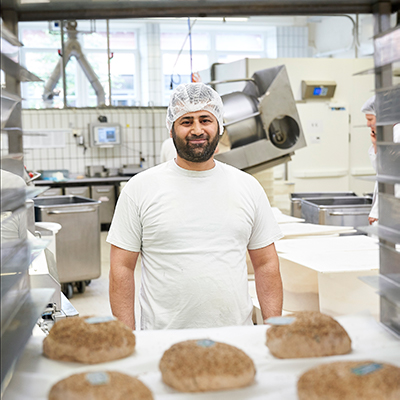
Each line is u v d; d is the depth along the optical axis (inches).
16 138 36.5
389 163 39.6
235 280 61.2
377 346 36.3
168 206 60.7
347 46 357.1
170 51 393.1
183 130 59.1
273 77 150.3
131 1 38.3
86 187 298.4
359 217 126.4
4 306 32.9
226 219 61.1
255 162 149.7
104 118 323.6
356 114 242.8
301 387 30.4
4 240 33.6
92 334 35.2
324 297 63.6
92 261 174.2
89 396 28.3
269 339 36.4
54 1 37.4
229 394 31.1
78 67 372.5
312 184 241.0
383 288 38.1
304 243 80.0
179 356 32.7
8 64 33.8
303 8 40.9
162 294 60.7
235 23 384.2
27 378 32.3
